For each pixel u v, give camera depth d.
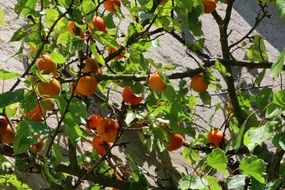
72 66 2.17
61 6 1.74
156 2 1.86
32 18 1.83
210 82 2.01
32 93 1.66
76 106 1.70
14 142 1.58
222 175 2.41
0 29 2.37
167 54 2.88
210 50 3.11
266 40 3.50
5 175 1.85
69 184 1.92
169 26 1.91
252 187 1.82
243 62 2.21
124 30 2.75
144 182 1.96
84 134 1.99
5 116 1.73
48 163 1.82
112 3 1.98
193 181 1.77
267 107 1.71
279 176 1.88
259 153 2.29
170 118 2.00
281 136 1.70
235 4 3.45
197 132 2.71
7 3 2.46
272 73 1.61
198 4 1.83
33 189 2.07
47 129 1.59
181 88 2.01
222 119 2.86
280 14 1.63
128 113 2.02
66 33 1.79
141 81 2.11
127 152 2.38
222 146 2.30
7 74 1.65
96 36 1.76
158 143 2.10
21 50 1.77
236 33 3.32
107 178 1.97
